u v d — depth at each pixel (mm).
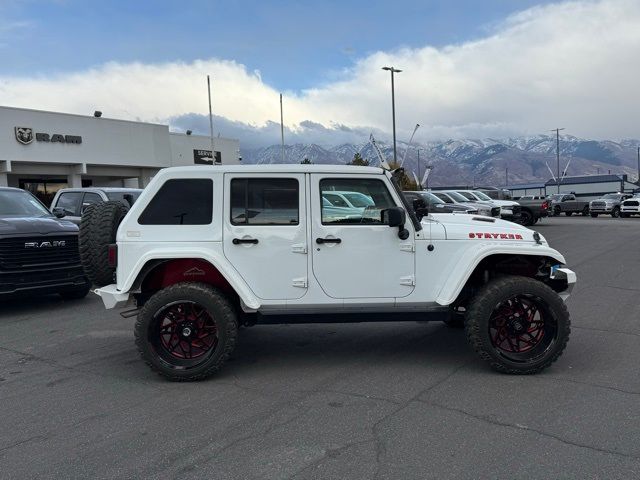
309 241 4812
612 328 6262
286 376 4867
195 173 4824
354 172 4848
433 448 3406
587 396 4211
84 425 3869
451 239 4875
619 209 36594
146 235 4785
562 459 3232
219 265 4738
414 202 5617
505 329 4867
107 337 6418
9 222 7688
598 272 10469
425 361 5223
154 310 4691
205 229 4797
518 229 5117
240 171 4805
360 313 4867
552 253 4863
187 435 3674
